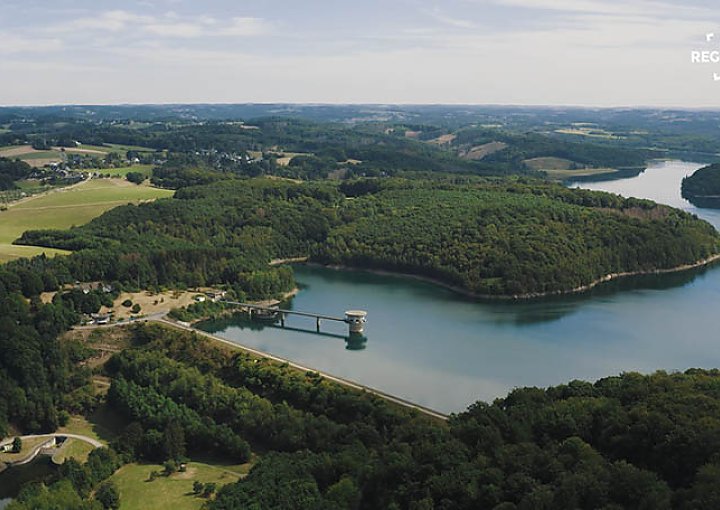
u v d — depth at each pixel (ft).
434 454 463.42
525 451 446.19
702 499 359.25
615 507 374.22
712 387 519.60
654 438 434.71
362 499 459.32
